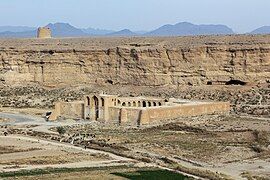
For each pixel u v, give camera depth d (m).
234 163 169.50
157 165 161.75
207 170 157.12
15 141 197.00
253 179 147.25
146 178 143.38
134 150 183.00
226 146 191.75
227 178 147.12
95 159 168.38
